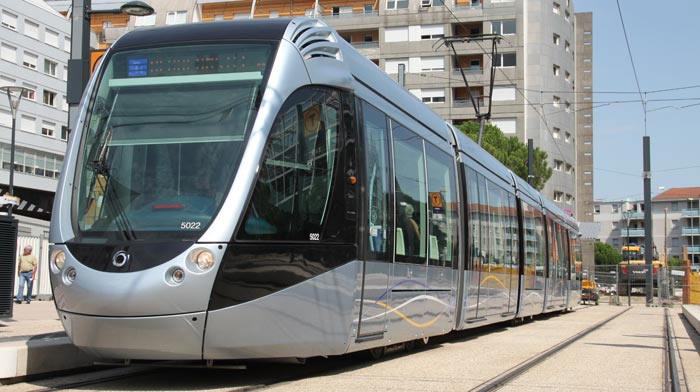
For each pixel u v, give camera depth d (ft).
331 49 27.89
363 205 27.84
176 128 24.58
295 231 24.57
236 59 25.40
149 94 25.52
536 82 205.05
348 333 26.68
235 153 23.76
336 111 27.14
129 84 25.89
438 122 40.55
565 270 84.12
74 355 27.07
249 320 23.03
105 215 23.71
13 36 191.93
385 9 212.23
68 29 210.38
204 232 22.59
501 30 206.28
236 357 23.27
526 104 204.23
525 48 206.28
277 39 25.80
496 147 163.02
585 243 166.91
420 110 37.24
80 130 25.80
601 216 441.68
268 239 23.65
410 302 32.65
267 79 24.88
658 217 423.64
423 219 34.91
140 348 22.47
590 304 149.59
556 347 40.09
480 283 45.37
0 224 39.11
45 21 202.18
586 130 330.34
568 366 31.65
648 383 26.58
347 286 26.48
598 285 154.40
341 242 26.35
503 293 52.11
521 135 203.62
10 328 40.52
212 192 23.30
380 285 29.22
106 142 25.07
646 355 37.04
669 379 27.96
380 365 30.42
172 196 23.49
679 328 64.69
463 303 41.57
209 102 24.86
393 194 31.14
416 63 209.26
